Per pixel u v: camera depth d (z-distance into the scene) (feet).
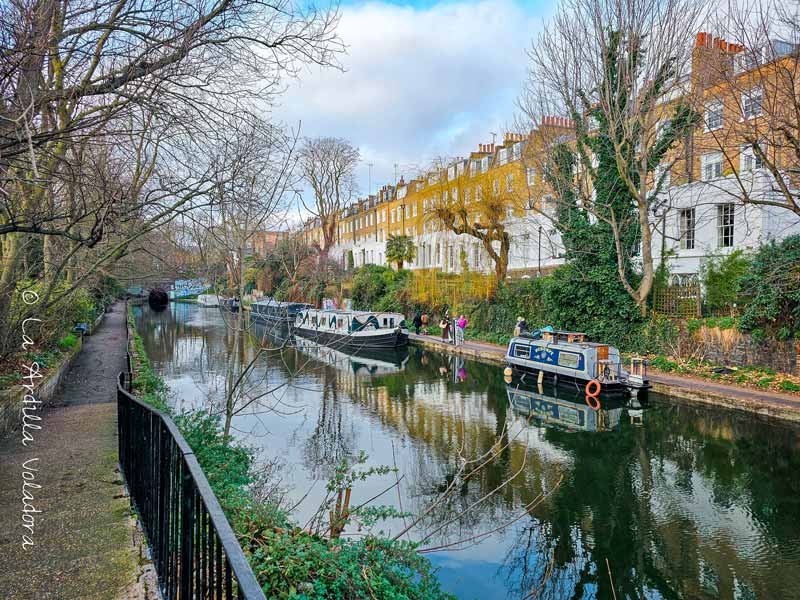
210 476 19.97
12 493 16.26
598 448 34.96
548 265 86.69
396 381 59.00
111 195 16.24
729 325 48.34
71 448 22.06
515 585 19.53
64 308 41.78
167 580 8.95
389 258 124.26
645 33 50.06
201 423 26.21
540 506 26.13
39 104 14.48
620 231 57.21
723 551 21.94
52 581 10.67
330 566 13.52
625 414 42.73
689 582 19.83
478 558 21.42
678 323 53.21
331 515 19.94
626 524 24.27
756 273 46.42
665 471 30.68
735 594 19.06
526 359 56.85
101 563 11.39
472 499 26.66
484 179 79.97
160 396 33.37
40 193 20.25
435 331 93.35
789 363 43.50
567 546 22.39
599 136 56.54
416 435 37.88
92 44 16.19
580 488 28.30
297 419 41.65
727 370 47.29
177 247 28.27
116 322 108.58
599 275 57.77
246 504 16.94
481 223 80.94
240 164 21.35
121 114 16.67
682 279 58.80
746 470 30.40
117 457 20.44
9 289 29.43
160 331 99.19
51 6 14.01
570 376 51.03
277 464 30.60
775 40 38.78
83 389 38.63
